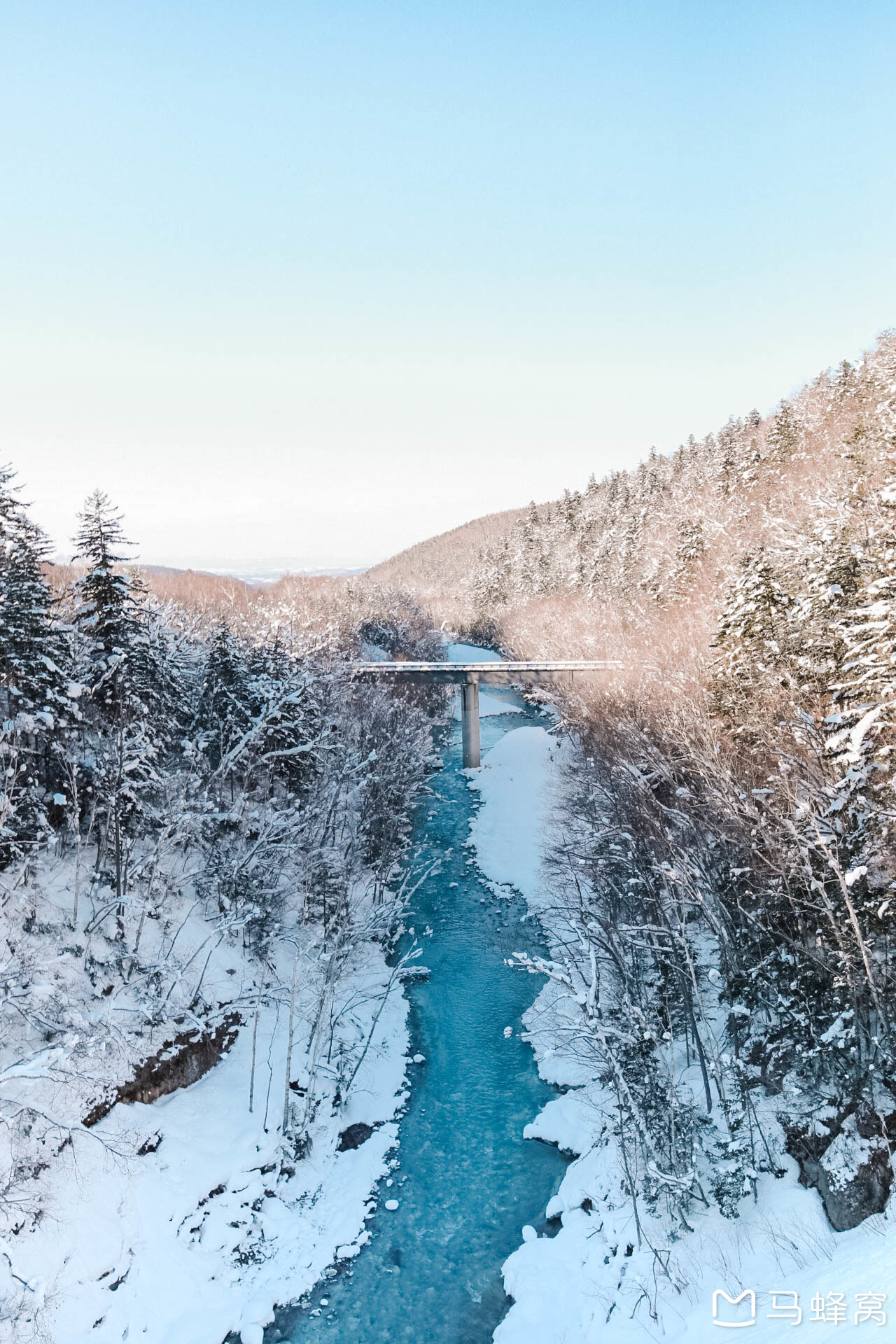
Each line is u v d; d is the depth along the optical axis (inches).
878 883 874.1
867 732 840.9
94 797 1310.3
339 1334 901.8
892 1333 563.2
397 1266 984.9
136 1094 1075.3
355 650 3159.5
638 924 1214.3
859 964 880.3
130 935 1216.2
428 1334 896.3
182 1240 974.4
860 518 1508.4
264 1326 908.0
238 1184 1063.0
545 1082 1272.1
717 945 1253.1
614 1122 1031.6
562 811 1911.9
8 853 1153.4
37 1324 802.2
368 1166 1131.9
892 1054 868.0
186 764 1533.0
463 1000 1497.3
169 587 3577.8
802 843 885.2
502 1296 933.2
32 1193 885.2
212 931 1375.5
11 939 1061.8
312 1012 1376.7
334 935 1408.7
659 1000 1159.0
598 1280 890.7
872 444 2126.0
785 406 3764.8
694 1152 971.3
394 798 1886.1
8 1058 962.7
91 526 1317.7
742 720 1331.2
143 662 1342.3
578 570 4426.7
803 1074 965.2
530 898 1827.0
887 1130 856.3
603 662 2672.2
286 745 1626.5
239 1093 1186.6
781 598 1384.1
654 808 1285.7
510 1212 1049.5
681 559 2623.0
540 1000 1438.2
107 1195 951.0
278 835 1457.9
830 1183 847.1
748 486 3430.1
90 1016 1062.4
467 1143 1171.9
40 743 1205.7
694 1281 836.0
